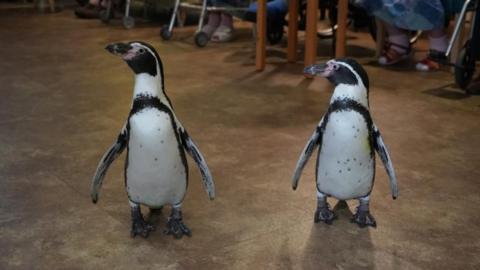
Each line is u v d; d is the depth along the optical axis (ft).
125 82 10.30
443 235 5.11
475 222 5.35
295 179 5.31
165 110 4.62
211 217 5.42
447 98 9.30
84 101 9.15
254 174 6.38
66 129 7.86
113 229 5.19
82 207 5.61
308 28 10.27
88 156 6.91
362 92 4.77
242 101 9.06
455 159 6.83
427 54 11.93
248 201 5.74
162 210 5.52
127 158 4.78
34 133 7.70
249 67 11.37
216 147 7.16
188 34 14.66
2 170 6.48
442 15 10.31
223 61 11.89
